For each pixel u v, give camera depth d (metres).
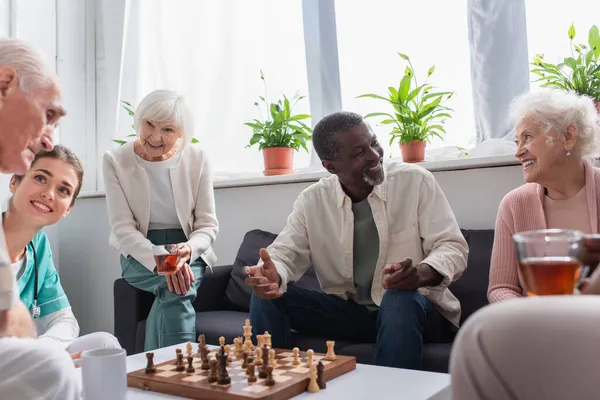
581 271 0.67
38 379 0.88
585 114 1.43
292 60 2.93
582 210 1.46
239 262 2.42
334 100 2.70
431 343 1.62
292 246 1.86
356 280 1.83
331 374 1.18
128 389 1.16
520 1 2.24
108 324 3.25
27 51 1.13
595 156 1.47
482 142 2.29
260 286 1.61
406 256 1.77
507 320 0.45
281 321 1.70
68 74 3.52
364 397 1.04
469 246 1.92
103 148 3.55
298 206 1.92
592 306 0.43
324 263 1.88
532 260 0.64
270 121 2.69
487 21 2.30
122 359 0.97
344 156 1.71
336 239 1.83
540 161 1.45
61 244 3.46
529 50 2.25
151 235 2.21
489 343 0.45
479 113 2.33
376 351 1.49
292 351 1.39
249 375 1.11
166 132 2.15
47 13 3.43
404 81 2.29
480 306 1.80
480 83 2.31
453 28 2.45
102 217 3.27
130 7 3.45
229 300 2.38
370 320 1.75
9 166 1.17
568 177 1.47
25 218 1.57
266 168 2.67
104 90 3.56
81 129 3.56
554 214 1.50
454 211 2.16
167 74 3.32
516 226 1.53
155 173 2.20
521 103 1.51
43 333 1.74
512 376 0.44
